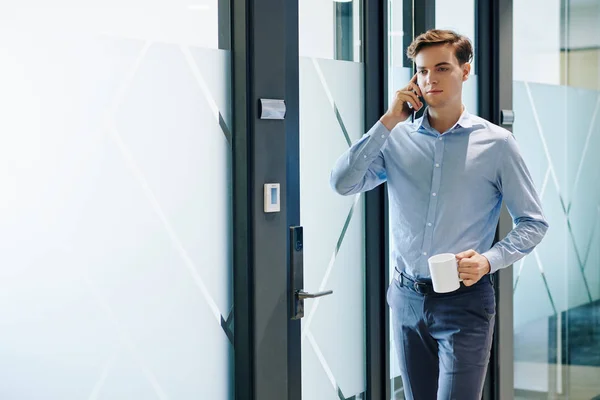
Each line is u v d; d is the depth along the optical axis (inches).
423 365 105.3
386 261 122.6
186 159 91.8
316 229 111.7
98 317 83.4
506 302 145.4
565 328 164.4
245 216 97.1
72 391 81.4
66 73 79.2
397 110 101.3
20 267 76.5
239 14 95.3
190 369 94.0
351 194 107.9
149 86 87.1
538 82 152.7
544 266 157.6
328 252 114.0
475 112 143.0
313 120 110.0
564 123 159.5
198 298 94.6
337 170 104.9
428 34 100.3
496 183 102.9
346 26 115.0
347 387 118.3
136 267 87.0
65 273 80.1
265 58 97.7
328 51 112.1
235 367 99.4
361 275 120.3
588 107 164.4
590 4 161.0
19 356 76.9
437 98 100.0
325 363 114.2
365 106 118.8
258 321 98.6
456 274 94.7
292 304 104.0
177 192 91.1
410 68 129.0
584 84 163.0
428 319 101.7
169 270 90.7
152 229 88.4
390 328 125.5
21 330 76.9
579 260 166.1
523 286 152.9
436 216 102.3
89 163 81.7
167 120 89.3
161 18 88.0
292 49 103.7
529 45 150.2
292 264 103.7
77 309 81.4
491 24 142.2
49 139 78.2
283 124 100.7
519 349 153.3
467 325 99.9
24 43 75.8
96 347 83.4
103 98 82.5
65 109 79.3
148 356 88.9
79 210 81.0
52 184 78.6
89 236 82.0
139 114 86.3
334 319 115.6
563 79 158.6
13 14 74.9
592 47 162.6
